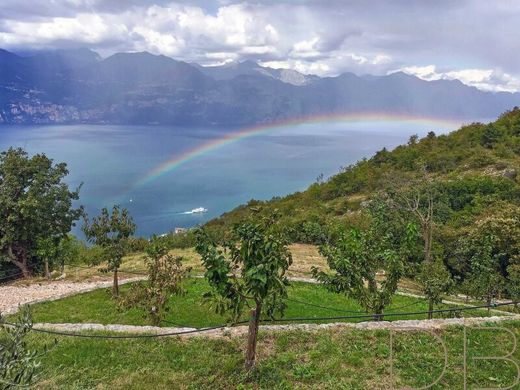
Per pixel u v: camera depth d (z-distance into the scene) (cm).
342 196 6209
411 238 1502
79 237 6319
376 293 1370
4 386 497
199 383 952
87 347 1138
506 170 4897
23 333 551
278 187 15900
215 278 868
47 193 2800
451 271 2450
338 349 1067
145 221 10975
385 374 956
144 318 1672
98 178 17050
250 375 954
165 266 1502
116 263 2023
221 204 13325
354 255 1338
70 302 1953
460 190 4269
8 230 2683
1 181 2769
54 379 959
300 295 2088
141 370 1011
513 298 1870
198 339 1165
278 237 873
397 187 3247
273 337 1148
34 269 2914
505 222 2350
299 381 941
